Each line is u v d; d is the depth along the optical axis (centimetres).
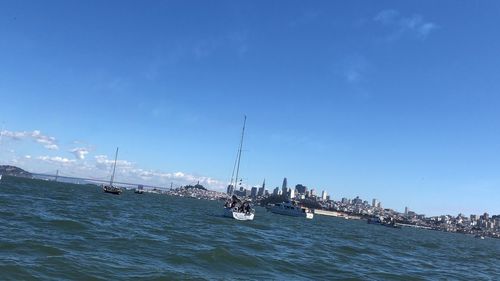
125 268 2347
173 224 5834
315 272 3011
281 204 18912
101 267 2298
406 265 4166
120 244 3262
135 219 6047
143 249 3131
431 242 11188
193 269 2556
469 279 3672
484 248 12688
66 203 8144
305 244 4934
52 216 4912
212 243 3925
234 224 7181
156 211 8962
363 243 6656
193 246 3534
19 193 9956
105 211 7038
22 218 4328
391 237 10794
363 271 3306
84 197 12219
